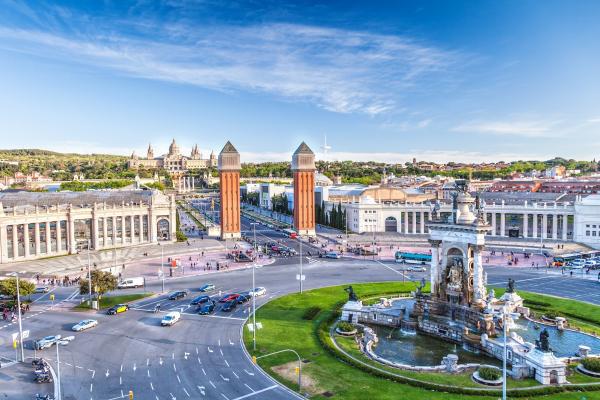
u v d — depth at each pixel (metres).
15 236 154.62
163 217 199.62
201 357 75.69
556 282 126.75
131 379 67.62
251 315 98.19
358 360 74.06
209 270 146.75
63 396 62.28
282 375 68.56
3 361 74.69
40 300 110.88
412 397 61.19
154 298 113.12
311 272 142.62
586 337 83.56
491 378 65.56
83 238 179.12
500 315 88.31
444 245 94.06
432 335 88.19
